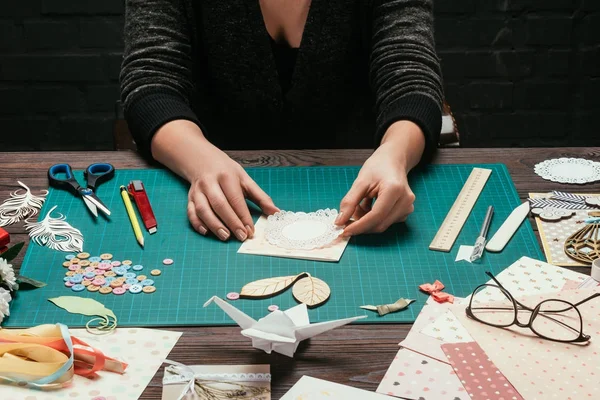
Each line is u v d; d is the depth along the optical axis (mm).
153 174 1387
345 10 1646
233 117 1752
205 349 930
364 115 1800
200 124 1459
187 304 1016
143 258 1124
